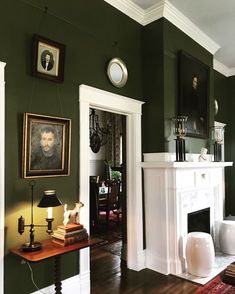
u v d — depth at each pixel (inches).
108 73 122.7
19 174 88.9
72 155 106.5
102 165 321.1
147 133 140.7
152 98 139.3
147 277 123.0
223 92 225.0
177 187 129.0
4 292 83.0
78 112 109.7
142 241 135.5
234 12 141.7
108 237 187.2
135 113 137.2
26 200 90.3
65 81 105.4
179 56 145.1
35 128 93.0
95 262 141.8
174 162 123.5
